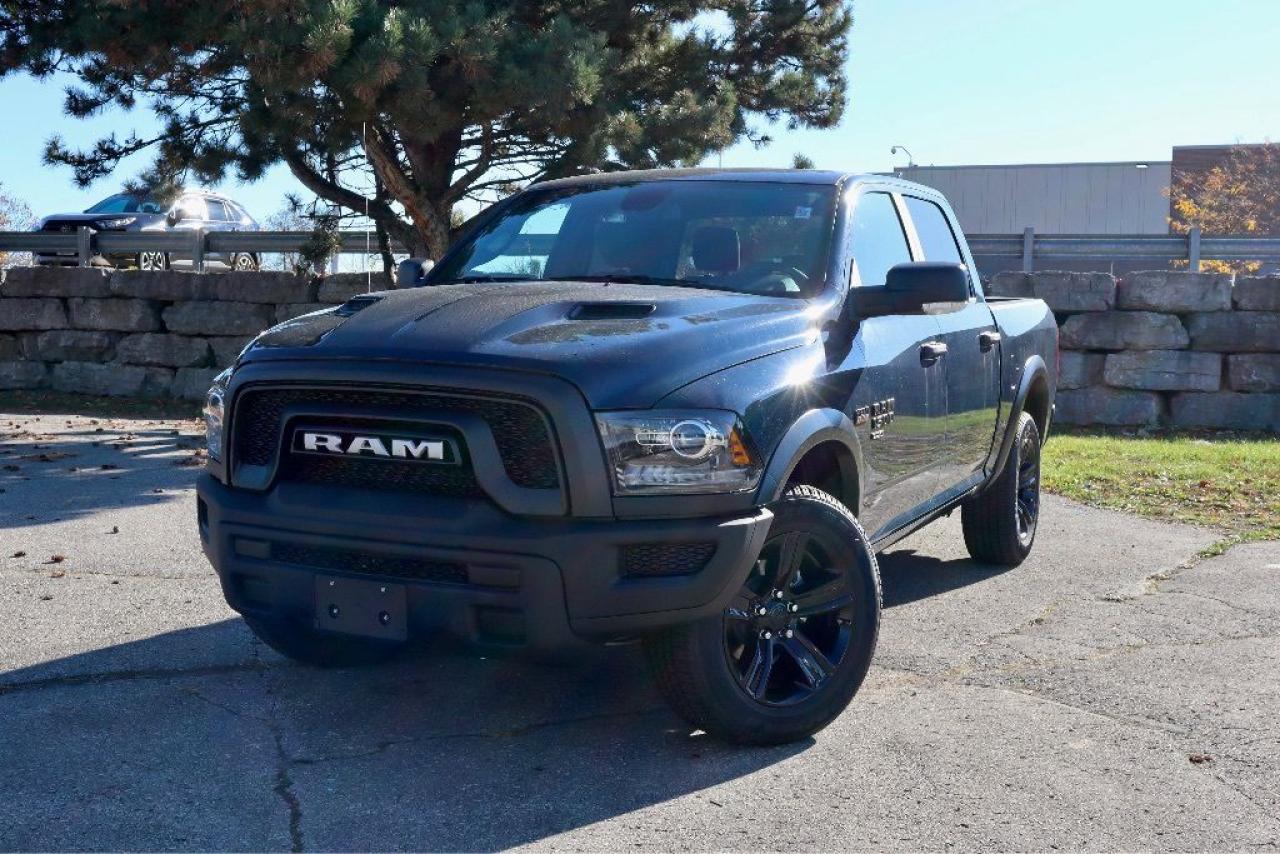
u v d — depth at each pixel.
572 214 5.40
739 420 3.90
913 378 5.14
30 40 12.17
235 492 4.20
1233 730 4.35
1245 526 7.94
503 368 3.76
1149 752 4.15
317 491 4.01
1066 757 4.11
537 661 3.87
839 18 15.34
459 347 3.85
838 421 4.34
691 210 5.22
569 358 3.79
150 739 4.19
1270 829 3.58
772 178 5.39
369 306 4.43
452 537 3.75
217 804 3.69
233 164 12.94
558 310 4.22
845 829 3.57
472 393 3.75
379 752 4.11
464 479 3.83
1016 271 13.69
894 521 5.18
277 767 3.97
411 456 3.83
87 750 4.08
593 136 12.04
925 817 3.65
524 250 5.31
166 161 13.32
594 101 11.91
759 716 4.09
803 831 3.55
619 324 4.07
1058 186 36.22
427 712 4.49
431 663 5.05
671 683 4.00
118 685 4.72
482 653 3.88
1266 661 5.12
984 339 6.11
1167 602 6.08
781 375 4.14
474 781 3.89
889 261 5.45
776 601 4.18
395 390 3.83
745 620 4.11
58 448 10.94
